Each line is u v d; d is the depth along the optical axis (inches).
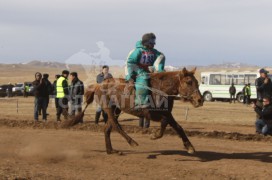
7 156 457.4
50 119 890.7
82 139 589.3
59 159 448.5
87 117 946.7
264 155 482.6
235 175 381.4
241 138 610.2
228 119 970.7
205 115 1068.5
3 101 1562.5
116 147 526.9
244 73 1791.3
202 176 377.4
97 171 393.1
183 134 449.7
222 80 1843.0
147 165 422.0
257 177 375.9
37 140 573.3
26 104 1398.9
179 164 427.2
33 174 364.5
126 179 362.6
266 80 641.6
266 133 627.5
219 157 467.2
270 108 620.7
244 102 1567.4
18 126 730.2
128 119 905.5
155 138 451.8
